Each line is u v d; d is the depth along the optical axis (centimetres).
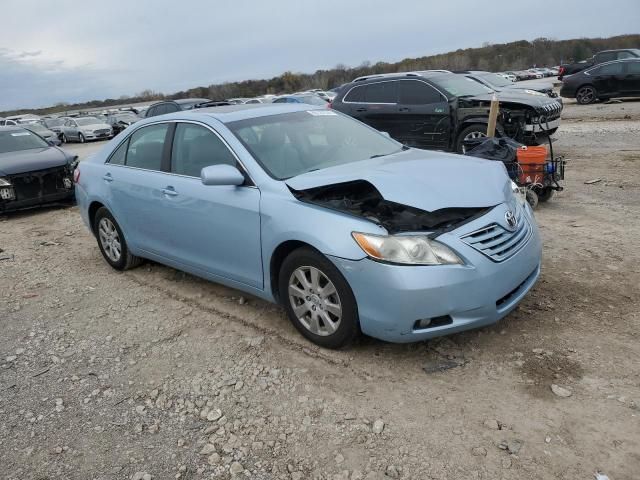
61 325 441
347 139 455
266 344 379
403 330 314
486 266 317
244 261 395
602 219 601
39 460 282
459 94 1024
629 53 2273
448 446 267
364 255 314
